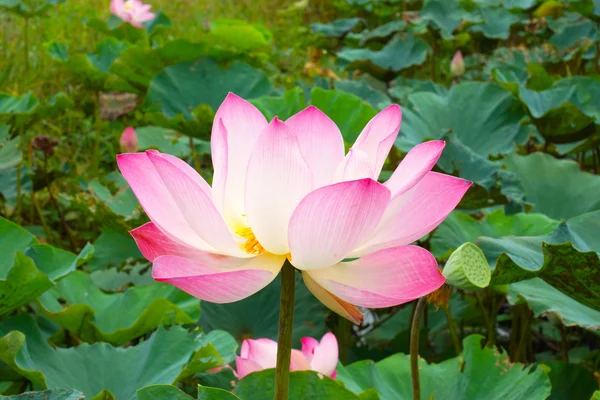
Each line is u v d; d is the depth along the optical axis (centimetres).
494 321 208
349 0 583
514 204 210
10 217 278
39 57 413
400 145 257
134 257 236
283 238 126
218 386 168
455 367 168
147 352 166
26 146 308
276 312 203
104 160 360
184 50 316
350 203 122
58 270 177
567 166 242
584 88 315
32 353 164
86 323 179
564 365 187
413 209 129
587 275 149
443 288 141
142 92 345
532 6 491
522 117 277
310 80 415
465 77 459
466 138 276
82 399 129
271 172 125
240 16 632
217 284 122
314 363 157
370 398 158
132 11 430
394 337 229
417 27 446
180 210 126
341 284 125
